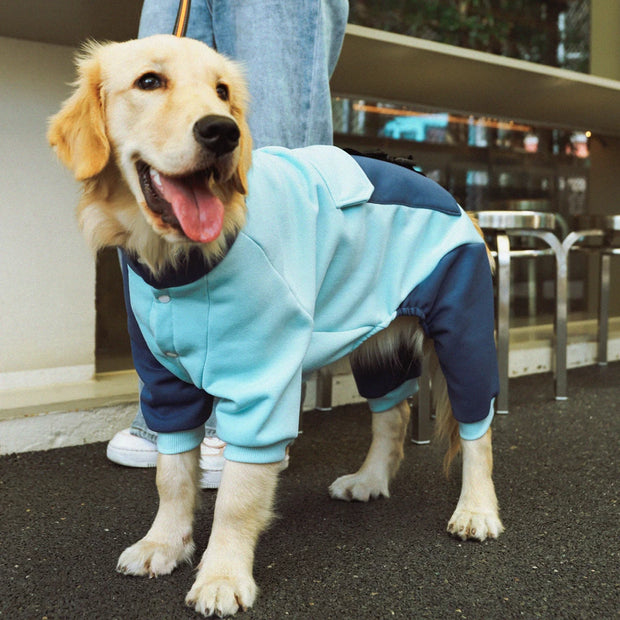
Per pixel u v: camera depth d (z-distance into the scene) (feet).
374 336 5.89
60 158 4.52
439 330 5.55
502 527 5.54
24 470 7.06
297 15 6.59
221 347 4.37
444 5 12.38
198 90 4.33
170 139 4.09
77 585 4.59
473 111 13.60
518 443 8.21
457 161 13.66
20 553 5.09
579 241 15.20
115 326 9.95
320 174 5.11
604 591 4.54
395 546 5.28
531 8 13.46
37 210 8.98
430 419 9.07
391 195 5.44
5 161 8.72
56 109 9.04
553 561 5.01
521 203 14.38
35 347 9.11
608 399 10.48
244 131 4.68
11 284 8.88
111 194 4.49
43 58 8.91
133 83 4.33
